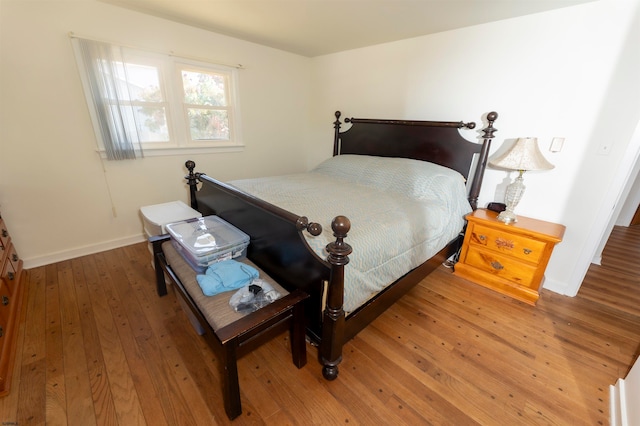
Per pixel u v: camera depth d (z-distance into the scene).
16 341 1.55
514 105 2.19
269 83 3.47
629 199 3.89
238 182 2.47
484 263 2.22
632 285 2.34
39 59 2.07
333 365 1.34
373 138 3.10
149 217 2.17
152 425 1.16
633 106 1.72
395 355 1.55
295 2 2.02
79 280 2.17
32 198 2.24
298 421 1.19
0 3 1.88
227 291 1.38
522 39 2.06
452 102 2.53
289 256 1.44
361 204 1.92
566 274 2.15
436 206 2.05
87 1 2.15
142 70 2.56
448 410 1.25
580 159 1.96
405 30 2.49
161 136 2.82
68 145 2.30
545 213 2.18
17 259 2.14
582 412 1.26
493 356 1.56
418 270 1.89
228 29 2.72
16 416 1.18
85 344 1.56
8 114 2.03
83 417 1.18
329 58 3.53
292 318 1.30
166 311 1.86
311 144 4.09
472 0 1.83
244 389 1.33
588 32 1.80
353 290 1.33
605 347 1.64
